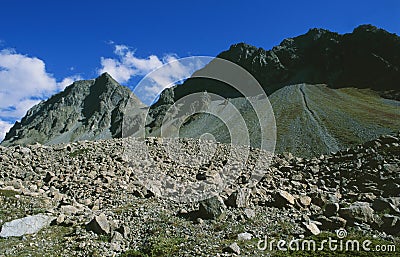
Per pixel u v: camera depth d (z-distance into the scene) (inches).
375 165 973.8
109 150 1434.5
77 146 1514.5
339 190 890.7
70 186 962.7
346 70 7623.0
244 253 518.6
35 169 1128.8
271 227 635.5
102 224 629.9
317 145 2738.7
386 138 1157.1
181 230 625.3
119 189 935.0
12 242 598.2
